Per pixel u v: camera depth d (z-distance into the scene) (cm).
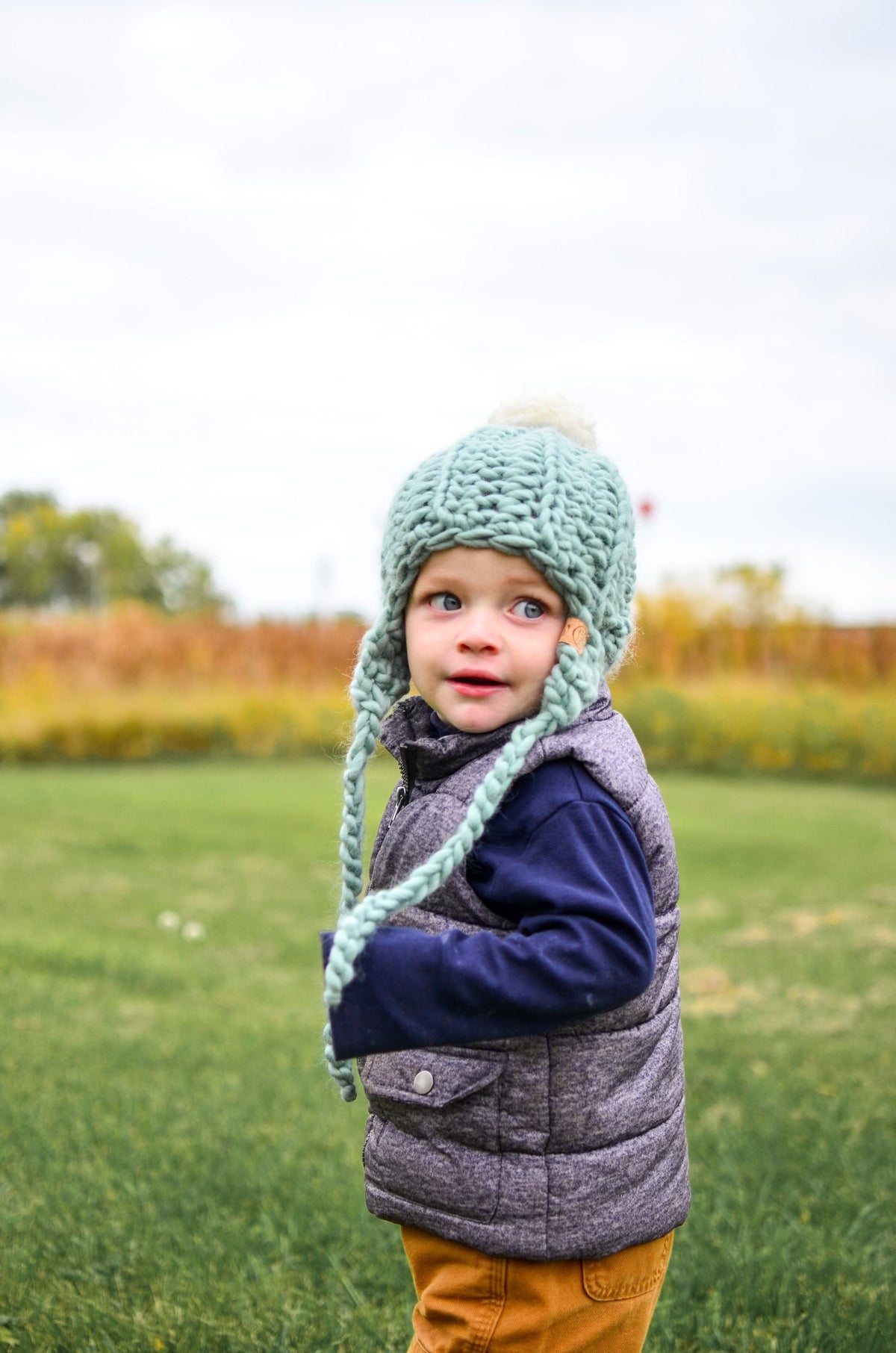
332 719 1711
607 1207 181
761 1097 429
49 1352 258
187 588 5497
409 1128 184
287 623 1911
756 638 1839
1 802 1205
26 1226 316
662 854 186
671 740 1619
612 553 190
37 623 1861
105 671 1797
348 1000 169
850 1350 260
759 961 653
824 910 778
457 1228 181
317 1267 303
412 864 188
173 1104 415
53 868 900
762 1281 288
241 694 1777
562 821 176
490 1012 166
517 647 184
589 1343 185
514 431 193
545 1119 179
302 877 887
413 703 206
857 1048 496
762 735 1584
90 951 645
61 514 5469
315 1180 353
